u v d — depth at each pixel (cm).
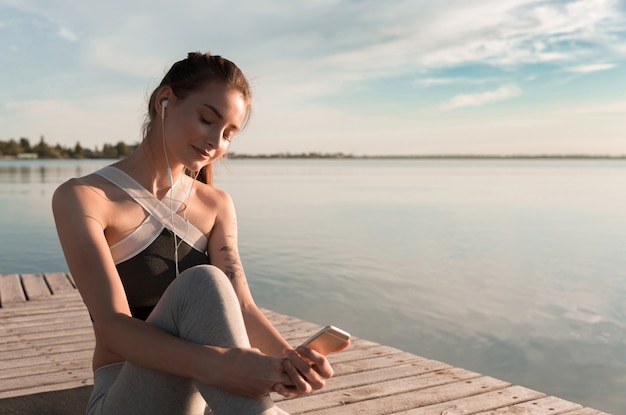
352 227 1636
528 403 282
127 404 138
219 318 130
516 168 11994
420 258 1127
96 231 149
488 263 1072
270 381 126
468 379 318
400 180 5259
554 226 1672
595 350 588
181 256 166
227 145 165
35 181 4262
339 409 271
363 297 814
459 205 2416
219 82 156
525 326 672
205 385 129
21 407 220
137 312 158
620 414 432
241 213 2064
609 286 879
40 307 511
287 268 1028
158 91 162
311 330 450
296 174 7319
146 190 164
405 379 317
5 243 1341
